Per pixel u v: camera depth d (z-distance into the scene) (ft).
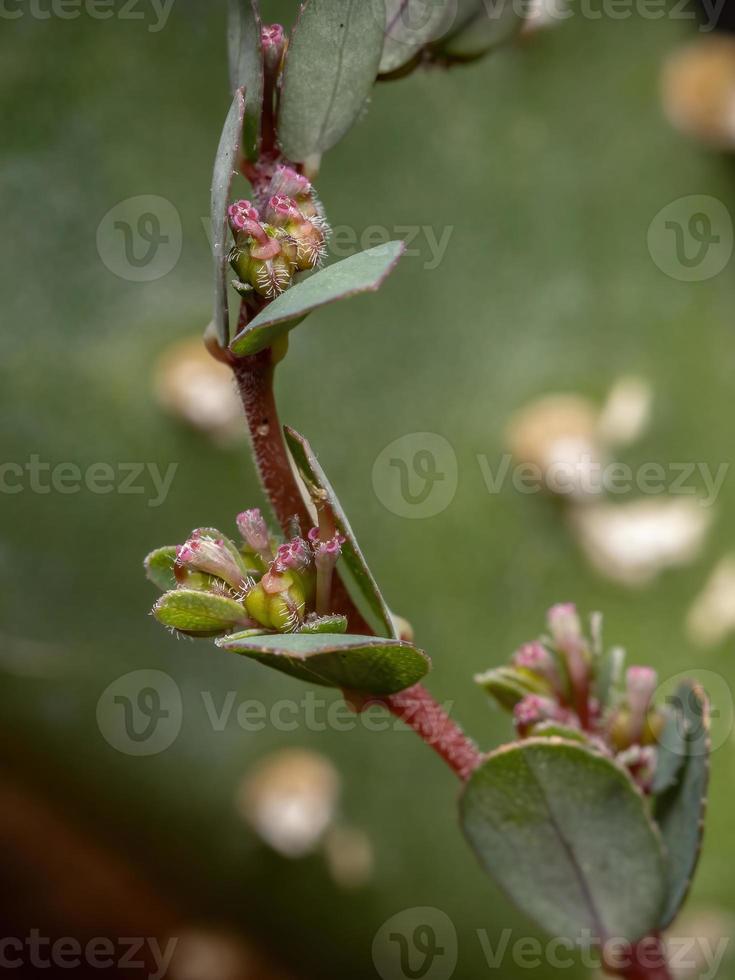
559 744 0.26
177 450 0.42
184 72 0.44
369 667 0.25
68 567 0.42
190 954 0.42
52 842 0.42
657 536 0.44
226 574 0.26
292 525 0.26
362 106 0.26
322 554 0.25
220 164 0.25
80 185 0.43
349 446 0.44
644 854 0.27
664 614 0.44
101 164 0.44
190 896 0.42
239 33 0.26
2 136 0.43
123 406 0.42
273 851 0.41
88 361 0.42
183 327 0.43
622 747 0.28
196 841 0.42
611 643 0.43
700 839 0.27
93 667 0.42
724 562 0.44
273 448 0.26
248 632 0.25
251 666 0.42
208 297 0.43
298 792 0.41
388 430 0.44
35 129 0.43
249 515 0.26
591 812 0.27
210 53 0.44
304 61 0.26
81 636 0.42
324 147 0.26
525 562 0.43
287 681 0.42
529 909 0.27
